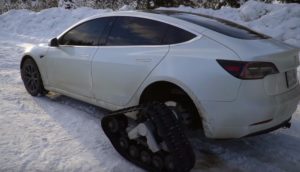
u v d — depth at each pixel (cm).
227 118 330
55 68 513
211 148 406
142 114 349
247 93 322
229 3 1437
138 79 390
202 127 364
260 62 325
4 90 598
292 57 366
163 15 407
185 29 373
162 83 372
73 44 493
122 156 371
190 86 341
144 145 349
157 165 338
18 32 1388
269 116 336
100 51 443
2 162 349
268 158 388
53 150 381
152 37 395
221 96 328
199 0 1502
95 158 369
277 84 342
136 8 1600
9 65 809
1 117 466
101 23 460
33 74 563
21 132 421
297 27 955
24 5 1995
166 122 325
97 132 434
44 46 546
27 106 519
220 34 358
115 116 373
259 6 1124
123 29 430
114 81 420
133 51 404
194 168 361
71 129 440
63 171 340
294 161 383
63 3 1848
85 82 464
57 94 584
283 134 454
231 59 327
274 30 955
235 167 366
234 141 426
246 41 352
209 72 334
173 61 360
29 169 340
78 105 532
